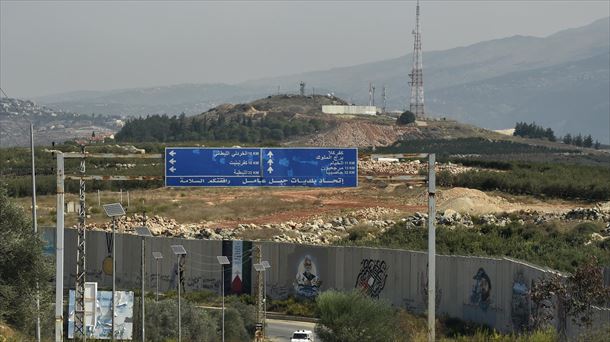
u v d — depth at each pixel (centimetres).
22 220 6656
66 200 16875
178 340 7506
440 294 9112
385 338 7281
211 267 11156
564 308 6319
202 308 8969
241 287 10988
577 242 10488
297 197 17475
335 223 14100
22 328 6519
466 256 8931
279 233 13112
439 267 9144
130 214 15525
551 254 9694
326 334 7394
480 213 13738
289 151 7725
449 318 8700
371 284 10006
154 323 7988
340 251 10394
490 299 8312
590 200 15275
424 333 7356
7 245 6294
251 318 9162
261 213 15762
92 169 19462
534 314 7075
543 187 15950
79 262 6303
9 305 6297
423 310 9300
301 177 7725
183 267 11188
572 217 12275
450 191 15788
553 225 11438
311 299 10494
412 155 6147
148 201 17150
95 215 15300
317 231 13500
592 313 6019
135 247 11438
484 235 11194
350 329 7275
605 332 5262
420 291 9425
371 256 10062
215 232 13350
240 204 16662
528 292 7075
